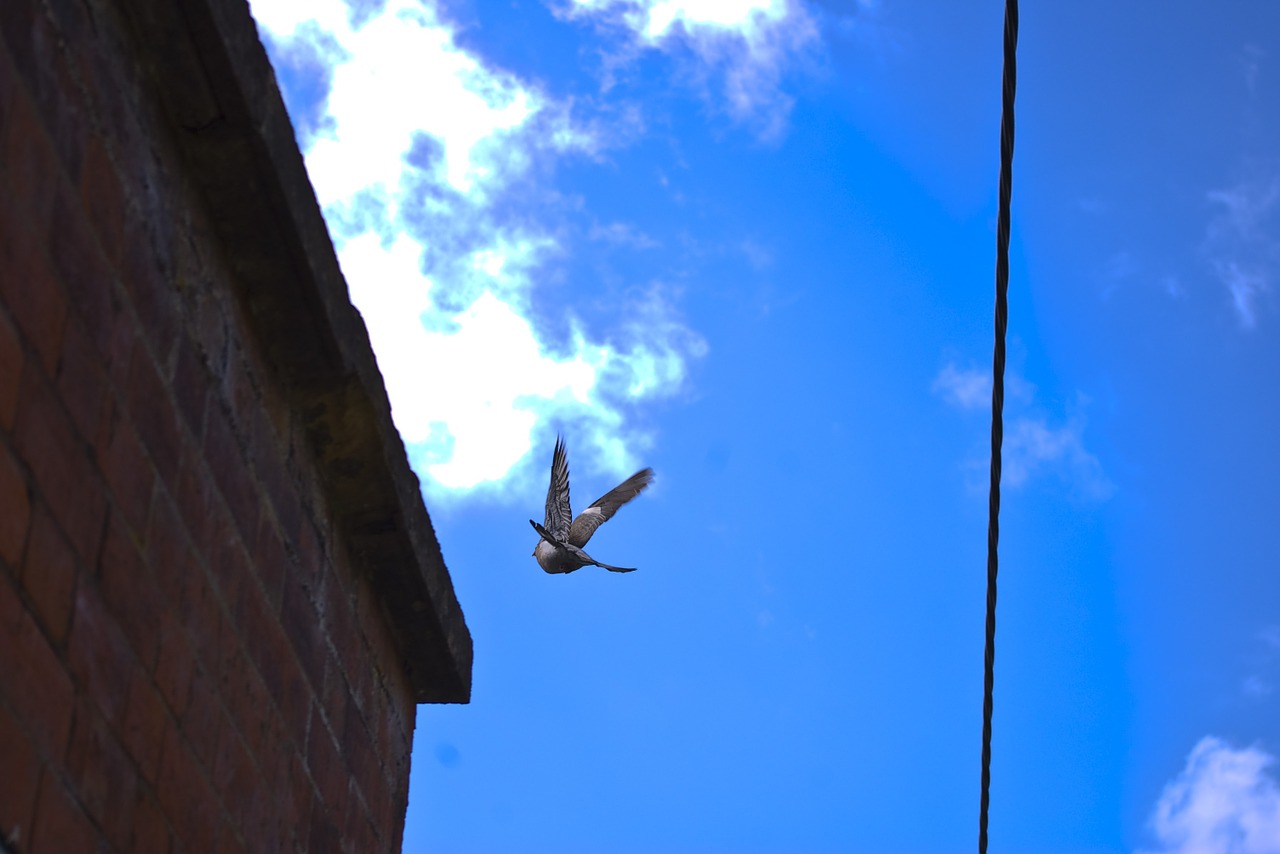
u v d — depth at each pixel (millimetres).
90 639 4262
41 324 4078
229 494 5293
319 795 5988
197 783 4914
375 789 6637
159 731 4664
